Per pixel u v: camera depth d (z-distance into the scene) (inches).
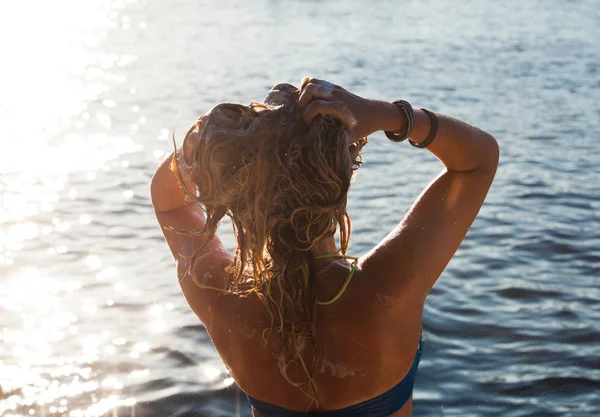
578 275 255.4
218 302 61.0
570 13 1327.5
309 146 50.9
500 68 791.1
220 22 1317.7
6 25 1336.1
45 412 172.6
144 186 387.9
